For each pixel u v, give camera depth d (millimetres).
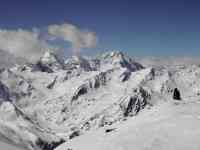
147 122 90125
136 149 70688
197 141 68375
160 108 104000
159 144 70375
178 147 67438
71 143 99375
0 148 85312
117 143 77188
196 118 81938
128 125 95812
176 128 76562
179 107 97938
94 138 93250
